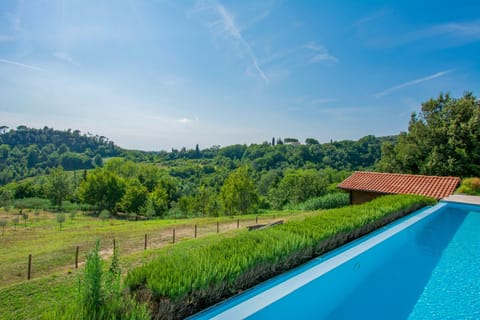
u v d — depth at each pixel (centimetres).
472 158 2227
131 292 294
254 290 389
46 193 5303
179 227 1978
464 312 448
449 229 938
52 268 1145
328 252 562
